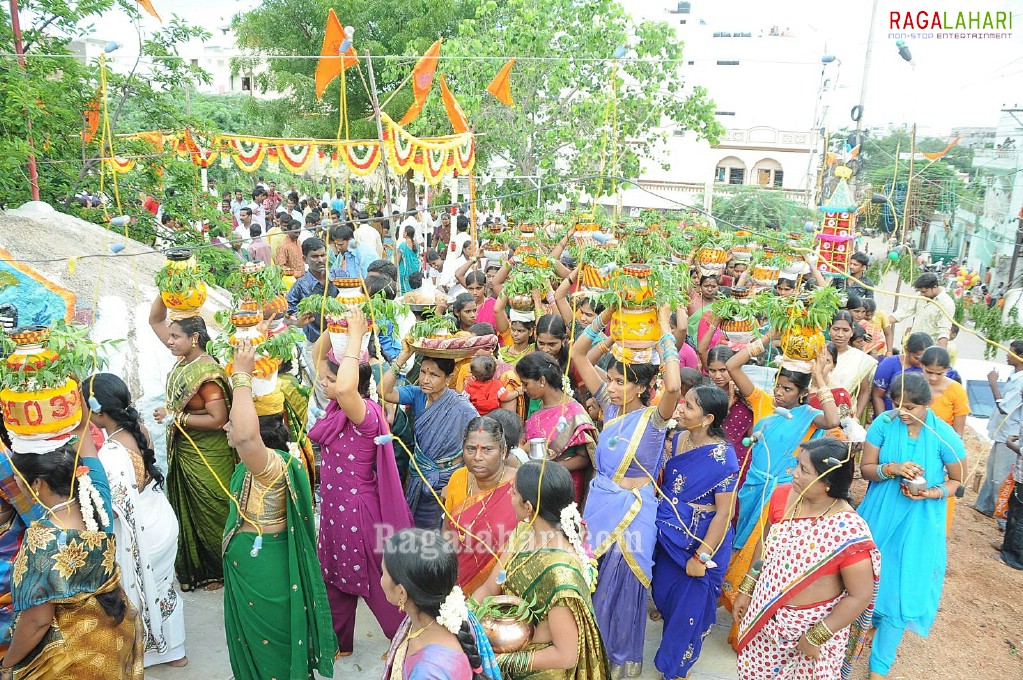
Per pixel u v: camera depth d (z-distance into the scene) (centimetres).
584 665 306
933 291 830
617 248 430
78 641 311
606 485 432
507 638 294
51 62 888
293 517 372
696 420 426
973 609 562
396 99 1903
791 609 360
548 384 496
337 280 409
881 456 468
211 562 509
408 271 1167
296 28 2111
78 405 319
